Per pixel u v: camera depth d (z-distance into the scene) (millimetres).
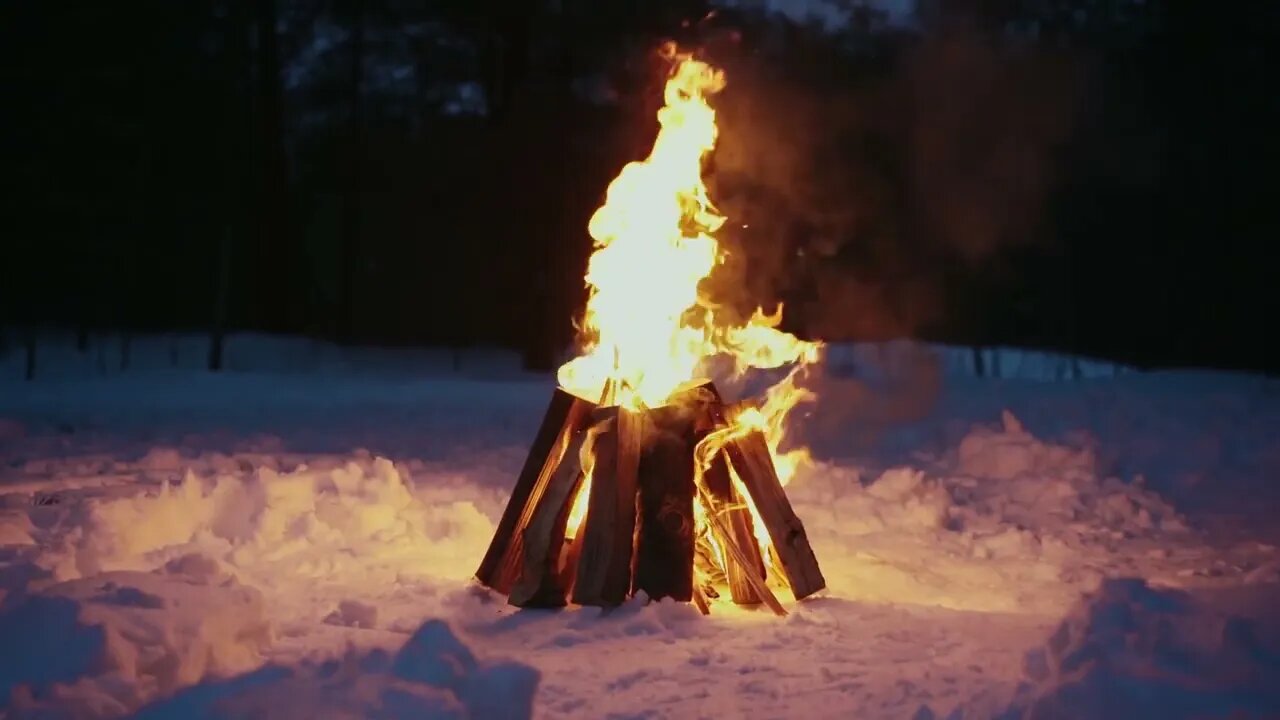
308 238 40031
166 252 33594
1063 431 14289
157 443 14617
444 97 35312
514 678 4660
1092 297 33531
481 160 34719
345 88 35531
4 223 31359
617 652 5945
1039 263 33750
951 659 5812
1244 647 4957
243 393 22219
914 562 8508
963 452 12758
